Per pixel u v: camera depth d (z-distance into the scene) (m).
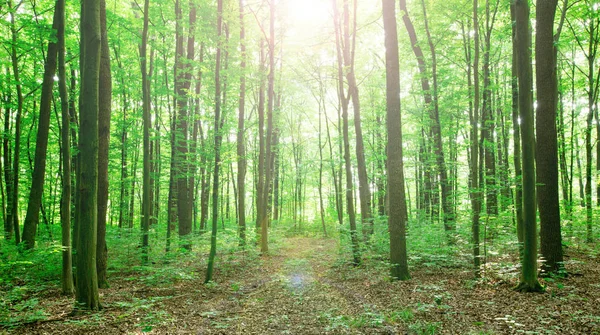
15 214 11.02
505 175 13.30
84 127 6.38
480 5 13.18
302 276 10.73
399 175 9.37
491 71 16.66
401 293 7.71
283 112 27.20
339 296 7.91
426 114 16.11
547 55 8.87
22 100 12.09
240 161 16.66
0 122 17.39
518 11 7.18
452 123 16.30
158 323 6.14
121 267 10.57
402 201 9.37
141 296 8.19
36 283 8.66
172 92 14.41
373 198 26.59
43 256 9.38
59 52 7.33
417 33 16.92
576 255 10.72
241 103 16.52
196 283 9.79
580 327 5.21
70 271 7.94
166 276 9.41
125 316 6.45
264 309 7.18
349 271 10.74
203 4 15.18
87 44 6.32
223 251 13.16
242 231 14.55
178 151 14.95
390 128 9.41
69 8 12.68
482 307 6.39
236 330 5.88
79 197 6.51
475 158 9.38
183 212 14.90
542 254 8.90
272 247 16.67
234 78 14.84
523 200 7.39
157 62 16.11
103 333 5.59
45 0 12.38
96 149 6.51
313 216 36.78
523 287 7.35
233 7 13.44
